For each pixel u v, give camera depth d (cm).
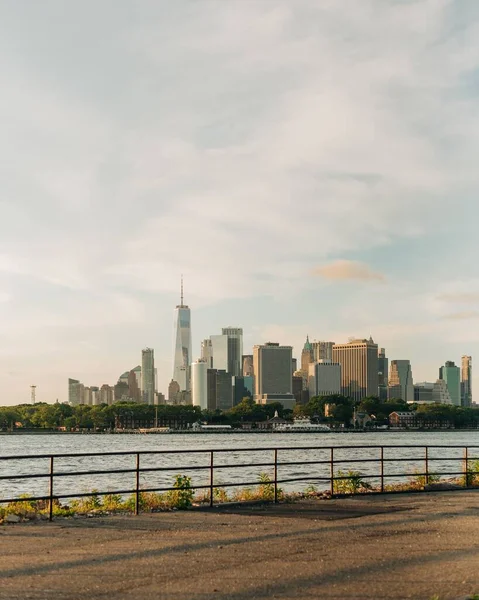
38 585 1359
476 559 1605
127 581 1392
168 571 1478
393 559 1602
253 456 14650
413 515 2291
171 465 12356
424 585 1369
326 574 1457
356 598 1279
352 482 3105
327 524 2098
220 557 1617
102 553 1659
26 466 11338
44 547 1733
